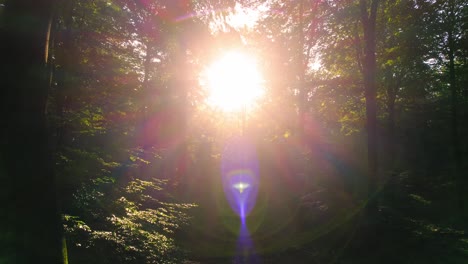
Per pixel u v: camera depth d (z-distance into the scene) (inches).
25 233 138.3
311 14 604.1
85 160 360.2
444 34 651.5
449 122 948.0
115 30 465.7
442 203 603.2
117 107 480.4
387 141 935.7
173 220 458.6
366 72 518.9
